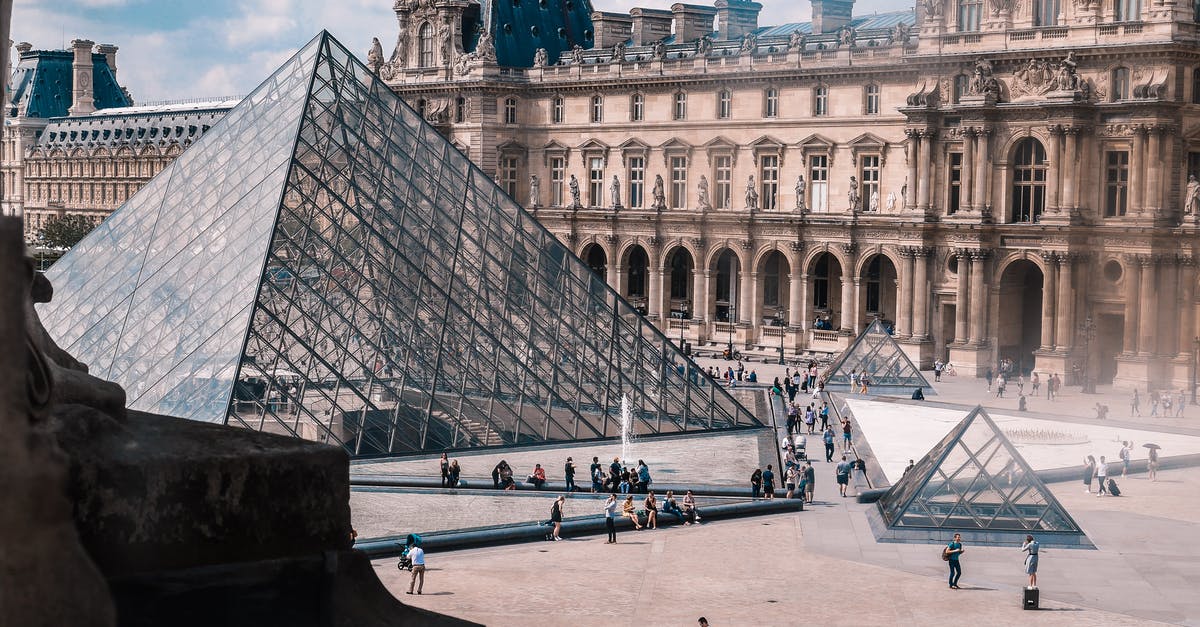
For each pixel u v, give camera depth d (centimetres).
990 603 6438
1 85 705
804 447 10756
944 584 6856
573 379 10812
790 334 17700
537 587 6706
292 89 11406
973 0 14912
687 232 18725
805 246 17475
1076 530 7712
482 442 10056
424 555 7100
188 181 11112
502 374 10425
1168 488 9144
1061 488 9250
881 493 9194
